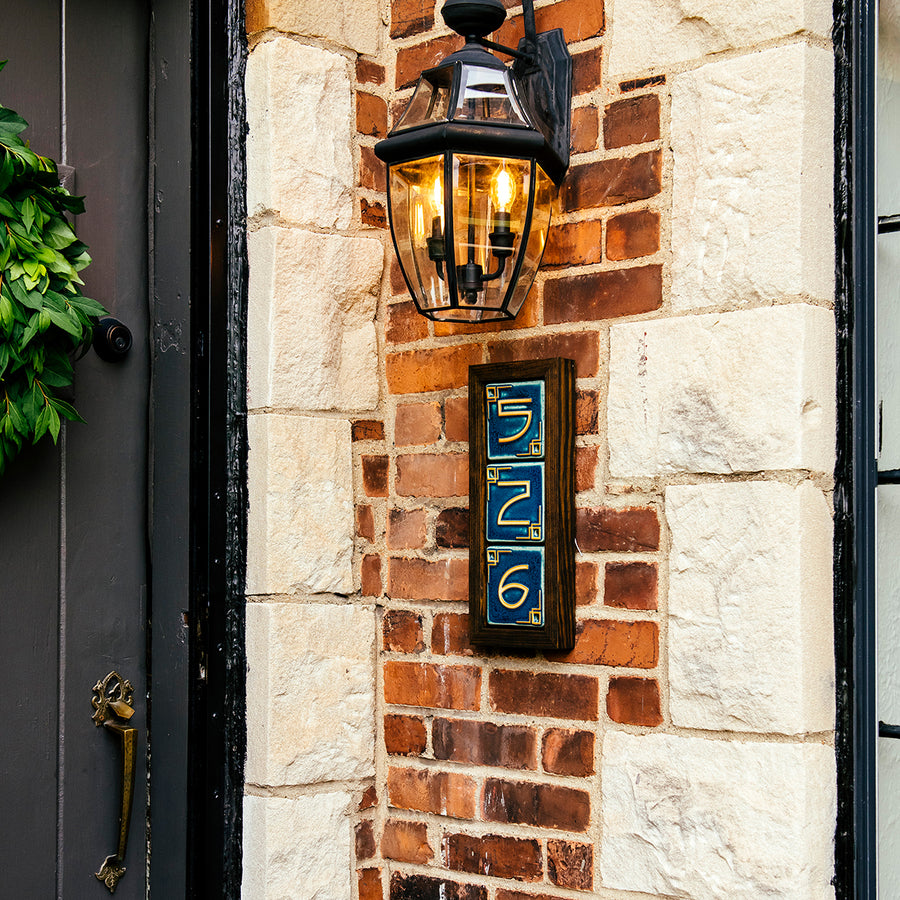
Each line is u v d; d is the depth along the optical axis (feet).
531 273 5.37
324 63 6.10
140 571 6.14
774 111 4.89
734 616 4.89
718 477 4.99
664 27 5.28
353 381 6.15
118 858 5.95
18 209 5.43
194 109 6.06
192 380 6.01
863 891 4.83
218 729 5.89
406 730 6.06
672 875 5.01
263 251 5.89
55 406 5.51
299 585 5.86
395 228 5.37
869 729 4.89
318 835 5.86
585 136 5.56
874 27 5.03
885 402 5.25
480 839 5.74
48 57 5.86
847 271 4.97
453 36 6.16
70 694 5.83
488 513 5.63
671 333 5.16
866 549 4.93
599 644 5.37
